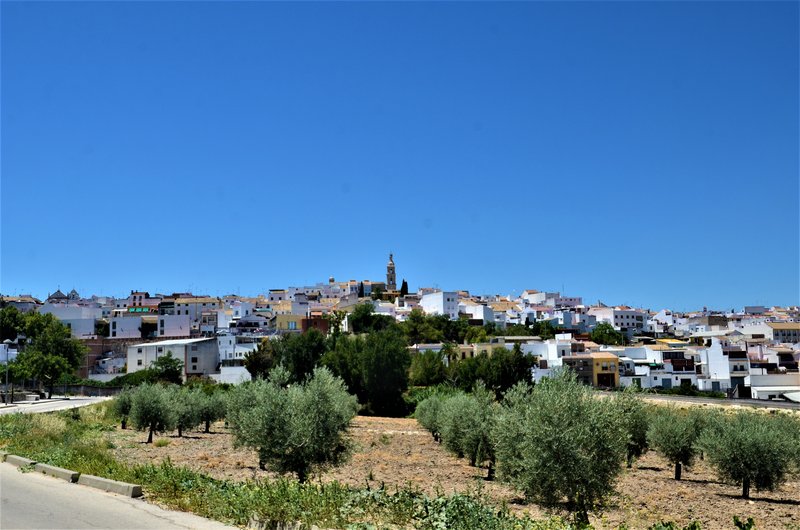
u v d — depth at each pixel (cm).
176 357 12138
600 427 2455
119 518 1627
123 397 6059
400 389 9769
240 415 3281
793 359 12662
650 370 12700
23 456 2688
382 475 3994
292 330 16750
